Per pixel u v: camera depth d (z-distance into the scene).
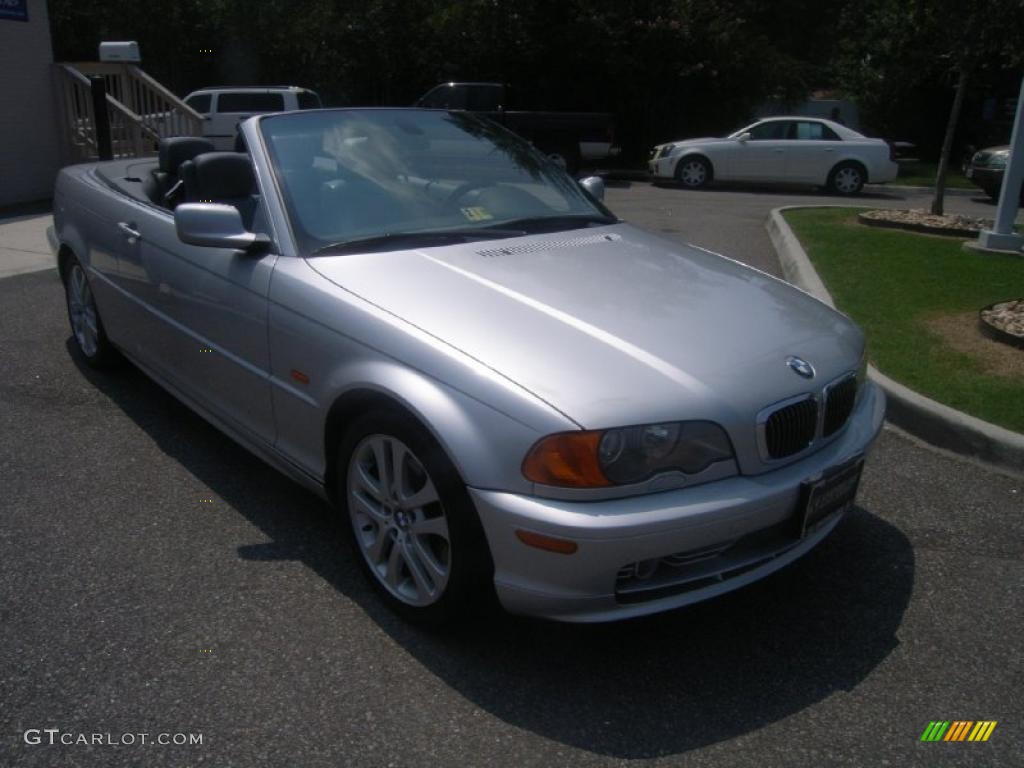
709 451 2.77
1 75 12.59
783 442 2.94
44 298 7.26
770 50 24.33
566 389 2.72
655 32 22.56
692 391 2.79
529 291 3.28
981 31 10.14
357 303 3.23
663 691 2.85
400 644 3.04
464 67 23.61
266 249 3.69
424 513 3.03
